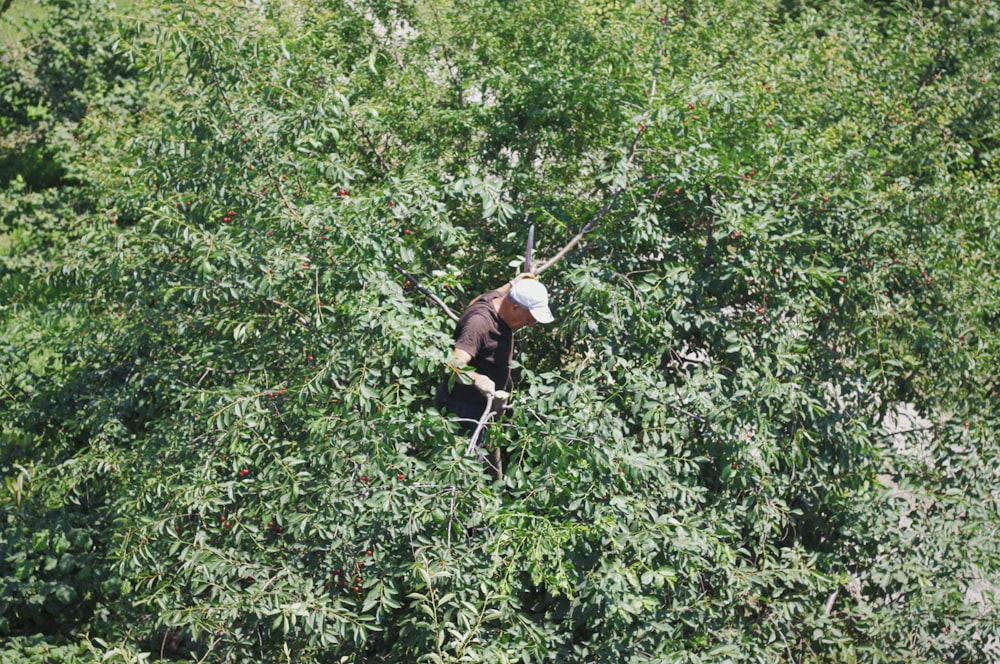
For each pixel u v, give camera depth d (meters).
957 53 33.00
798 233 20.53
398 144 27.61
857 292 22.66
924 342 22.91
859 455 21.75
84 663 17.50
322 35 27.53
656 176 21.11
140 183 21.66
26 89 47.66
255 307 20.75
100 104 43.12
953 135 31.53
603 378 19.72
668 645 18.00
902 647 20.98
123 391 21.69
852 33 31.17
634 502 17.77
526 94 24.41
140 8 20.45
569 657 17.92
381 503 15.91
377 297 17.02
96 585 22.12
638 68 24.97
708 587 20.12
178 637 20.31
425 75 28.73
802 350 20.64
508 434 17.20
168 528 17.22
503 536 15.91
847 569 23.09
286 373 19.45
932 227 23.67
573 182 26.08
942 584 21.17
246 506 18.25
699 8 30.00
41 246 39.16
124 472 19.91
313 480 17.17
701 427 19.70
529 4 28.42
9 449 23.19
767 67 28.64
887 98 29.64
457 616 15.85
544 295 17.80
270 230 18.66
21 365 24.11
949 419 24.14
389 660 18.25
